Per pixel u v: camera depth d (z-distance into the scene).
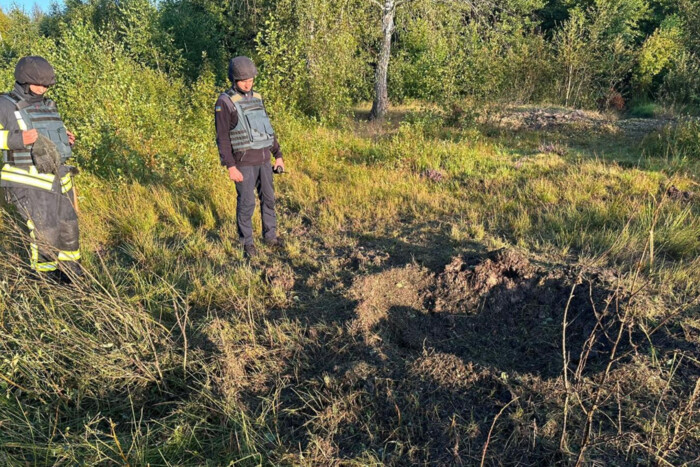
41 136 3.46
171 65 21.50
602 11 17.89
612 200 5.66
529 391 2.59
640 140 9.48
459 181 6.98
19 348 2.87
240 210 4.44
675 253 4.26
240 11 18.55
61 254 3.78
